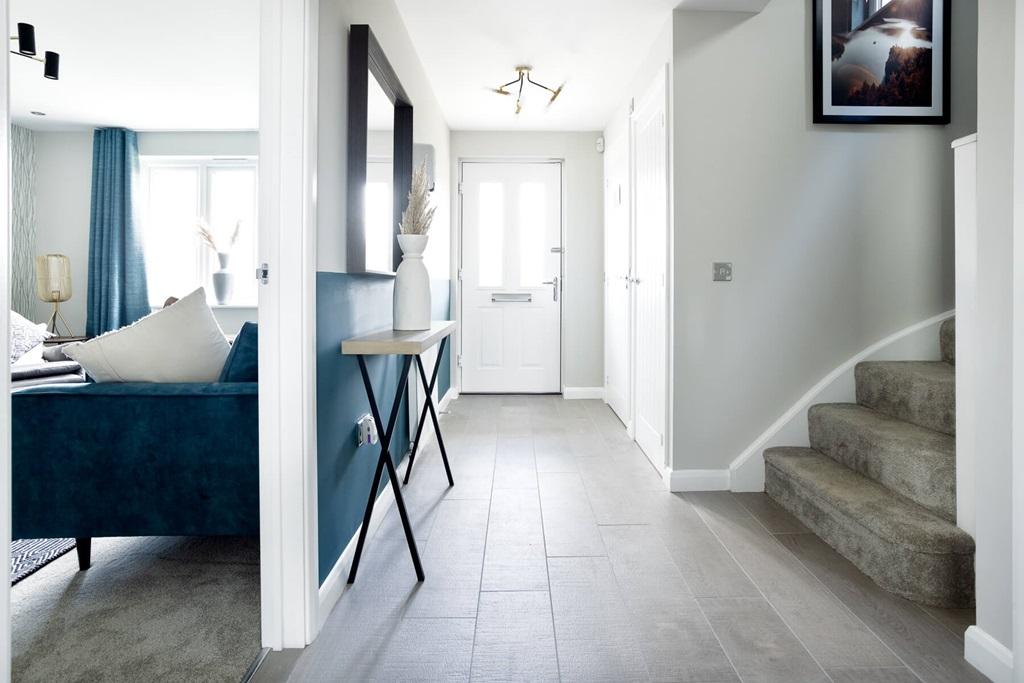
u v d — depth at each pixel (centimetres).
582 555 222
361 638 169
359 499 231
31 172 553
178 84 439
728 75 288
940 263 292
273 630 164
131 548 232
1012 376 141
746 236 290
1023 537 137
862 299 292
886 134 290
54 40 362
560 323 556
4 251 87
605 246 524
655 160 334
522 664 156
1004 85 144
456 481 309
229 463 188
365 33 216
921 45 287
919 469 207
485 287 552
